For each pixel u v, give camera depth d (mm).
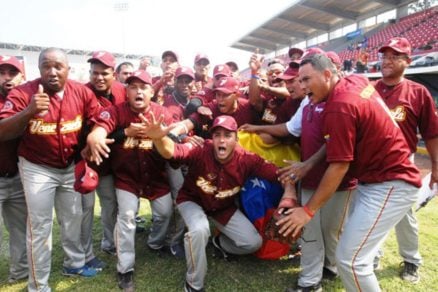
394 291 3279
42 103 2682
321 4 23750
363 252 2504
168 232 4164
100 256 3961
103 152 3047
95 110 3346
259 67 3928
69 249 3463
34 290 3156
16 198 3311
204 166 3311
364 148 2480
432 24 18703
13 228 3404
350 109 2346
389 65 3248
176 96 4953
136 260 3844
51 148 3033
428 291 3287
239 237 3500
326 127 2445
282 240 2900
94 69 3557
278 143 3844
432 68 9492
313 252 3193
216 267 3730
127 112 3373
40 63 2902
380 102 2510
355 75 2689
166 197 3748
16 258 3441
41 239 3100
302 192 3244
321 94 2586
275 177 3340
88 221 3613
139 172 3518
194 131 4027
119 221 3396
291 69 3646
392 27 22453
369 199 2555
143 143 3414
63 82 2980
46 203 3094
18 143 3176
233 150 3322
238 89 3936
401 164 2500
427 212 5266
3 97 3191
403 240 3453
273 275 3588
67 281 3447
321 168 3068
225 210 3572
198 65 5977
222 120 3199
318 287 3270
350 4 23688
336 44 27094
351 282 2516
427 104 3238
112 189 3746
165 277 3518
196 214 3295
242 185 3494
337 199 3135
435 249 4043
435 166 3326
